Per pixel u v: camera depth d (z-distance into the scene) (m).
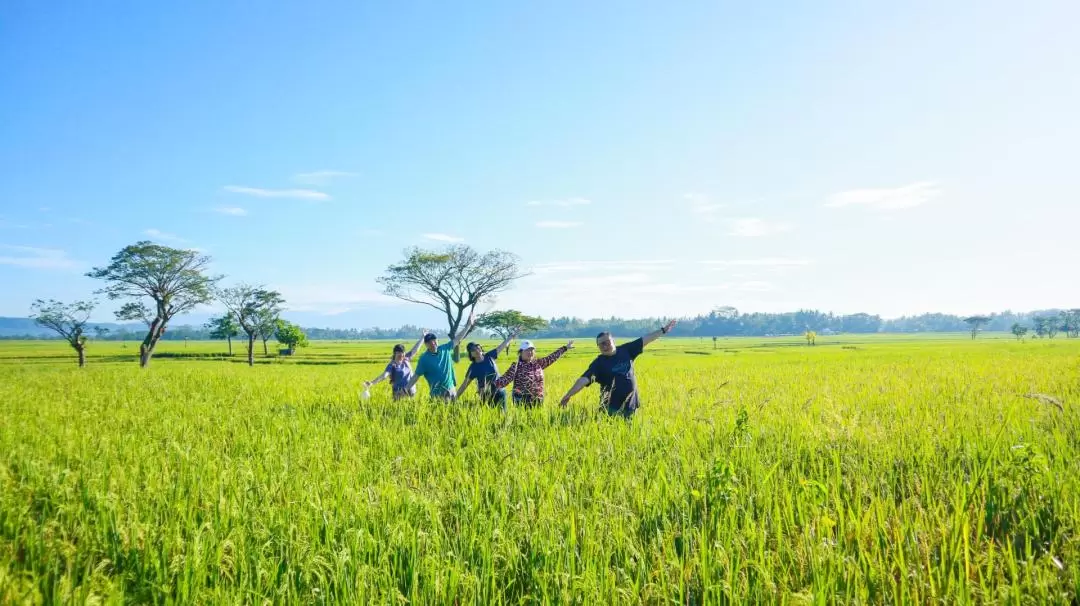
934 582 3.81
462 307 80.50
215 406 12.89
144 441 8.29
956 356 39.75
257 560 4.17
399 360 12.98
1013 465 5.37
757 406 10.53
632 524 4.79
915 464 6.38
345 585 3.86
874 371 24.08
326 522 4.76
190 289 60.09
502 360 59.91
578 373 29.56
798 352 66.19
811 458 6.53
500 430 8.59
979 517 4.50
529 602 3.91
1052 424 8.17
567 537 4.58
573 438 8.00
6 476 6.10
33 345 164.75
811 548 4.15
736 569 3.94
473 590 3.86
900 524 4.55
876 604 3.72
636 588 3.81
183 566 4.02
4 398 15.49
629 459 6.89
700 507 5.19
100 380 23.80
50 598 3.76
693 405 11.77
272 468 6.56
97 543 4.51
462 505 5.17
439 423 9.60
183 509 5.07
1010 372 20.23
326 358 80.44
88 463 6.80
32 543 4.40
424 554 4.38
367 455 7.46
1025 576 3.80
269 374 29.58
